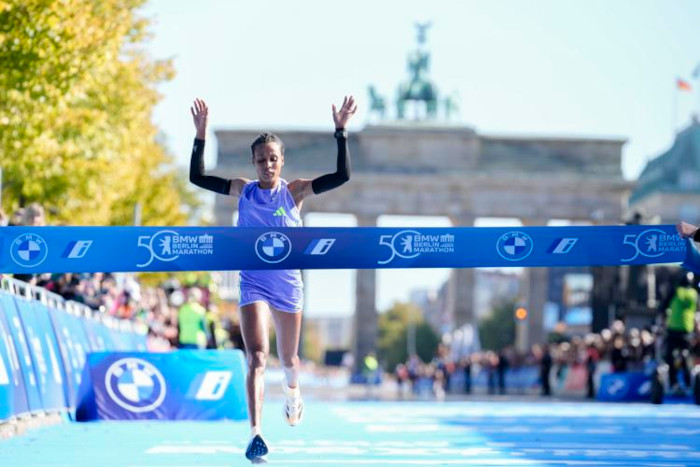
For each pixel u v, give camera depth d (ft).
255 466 70.13
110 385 113.80
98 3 171.63
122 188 224.33
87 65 150.71
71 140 175.32
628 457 80.84
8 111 151.02
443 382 445.78
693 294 167.02
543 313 547.90
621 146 571.28
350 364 613.52
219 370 116.57
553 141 572.51
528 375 410.72
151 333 181.06
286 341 65.98
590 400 247.70
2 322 89.10
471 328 515.50
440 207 568.00
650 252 71.41
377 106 592.60
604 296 319.47
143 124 227.20
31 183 180.86
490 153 572.92
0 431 88.02
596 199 569.23
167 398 115.14
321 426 113.80
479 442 94.02
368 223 567.18
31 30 143.02
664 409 159.12
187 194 454.40
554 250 71.31
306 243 67.36
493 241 71.00
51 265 70.08
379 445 89.15
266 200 66.44
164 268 69.26
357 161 571.28
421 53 602.03
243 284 65.00
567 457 80.33
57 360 110.42
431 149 572.10
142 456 76.64
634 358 223.92
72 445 84.58
